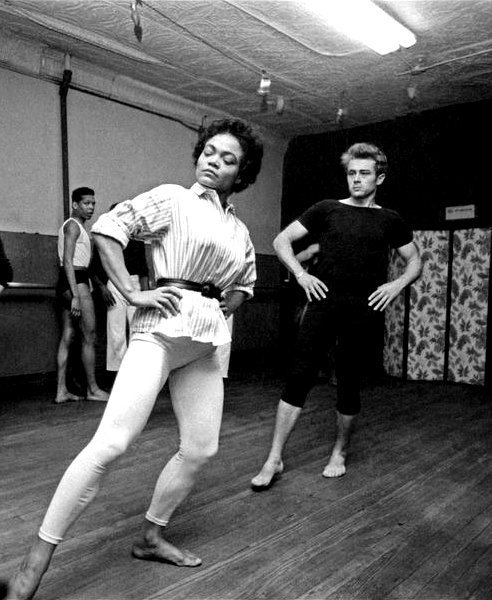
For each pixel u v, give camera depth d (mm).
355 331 2555
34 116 4547
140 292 1552
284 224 7246
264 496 2385
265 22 3861
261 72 4875
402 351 5660
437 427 3635
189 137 5957
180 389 1697
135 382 1520
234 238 1697
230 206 1772
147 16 3826
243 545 1925
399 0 3486
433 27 3861
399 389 5020
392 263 5680
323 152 6848
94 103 4992
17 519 2074
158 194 1567
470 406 4312
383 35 3846
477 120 5566
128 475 2592
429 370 5512
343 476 2658
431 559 1853
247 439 3271
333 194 6781
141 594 1595
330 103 5711
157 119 5586
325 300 2527
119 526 2041
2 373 4453
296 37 4105
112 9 3750
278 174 7160
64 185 4758
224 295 1904
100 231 1513
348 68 4715
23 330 4566
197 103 5793
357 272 2520
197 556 1832
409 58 4457
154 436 3238
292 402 2521
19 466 2688
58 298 4133
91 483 1467
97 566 1745
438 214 5844
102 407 3951
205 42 4254
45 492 2354
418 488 2516
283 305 7109
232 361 6406
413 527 2104
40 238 4625
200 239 1563
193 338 1544
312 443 3227
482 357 5215
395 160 6180
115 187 5227
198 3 3611
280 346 7109
